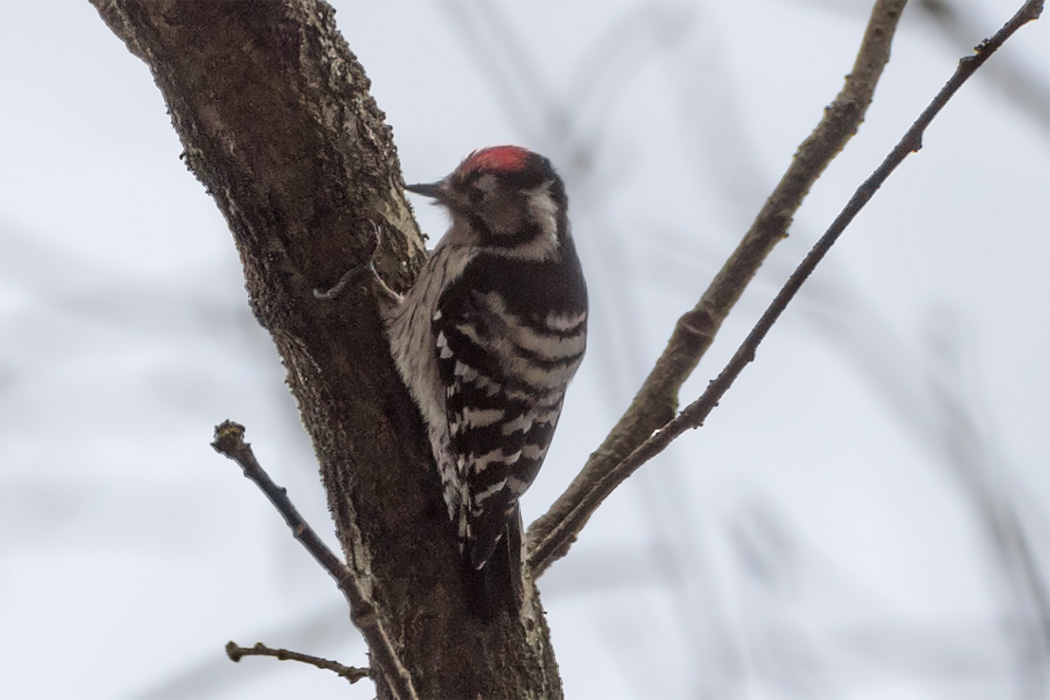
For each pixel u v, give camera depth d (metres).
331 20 8.24
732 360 7.38
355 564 8.13
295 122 7.95
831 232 7.21
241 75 7.79
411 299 8.70
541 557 8.14
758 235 8.59
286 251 8.13
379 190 8.50
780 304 7.29
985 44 6.83
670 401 8.81
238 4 7.67
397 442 8.25
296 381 8.45
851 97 8.25
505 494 8.60
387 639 6.05
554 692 7.86
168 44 7.71
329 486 8.30
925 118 7.01
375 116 8.55
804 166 8.38
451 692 7.64
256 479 5.82
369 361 8.31
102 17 7.89
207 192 8.22
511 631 7.81
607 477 7.77
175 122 8.01
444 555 8.00
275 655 6.95
